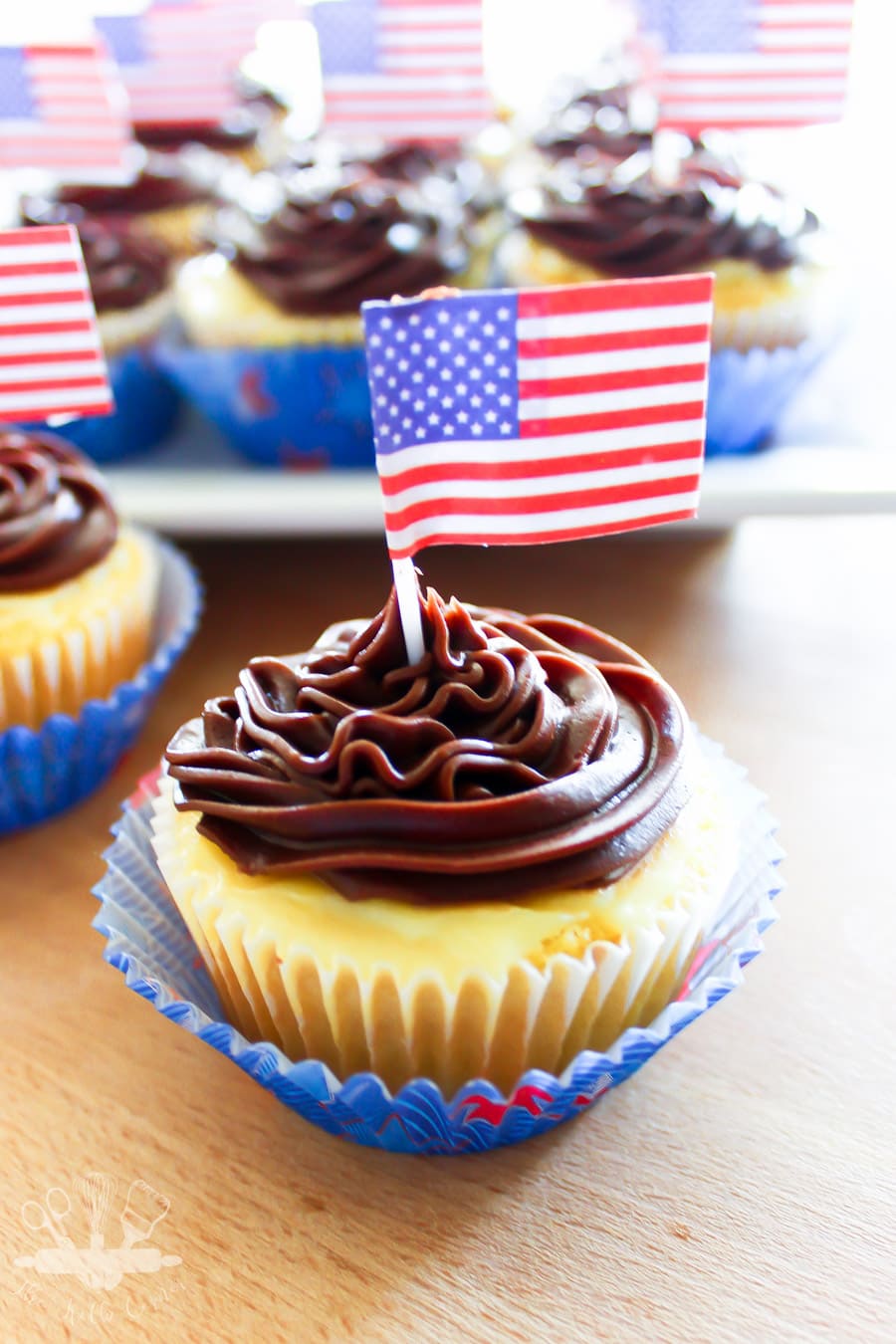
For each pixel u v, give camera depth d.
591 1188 0.21
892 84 0.43
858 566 0.33
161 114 0.42
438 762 0.20
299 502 0.31
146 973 0.21
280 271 0.32
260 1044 0.20
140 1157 0.21
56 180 0.38
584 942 0.20
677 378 0.20
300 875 0.20
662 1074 0.22
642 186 0.33
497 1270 0.20
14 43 0.34
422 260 0.32
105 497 0.27
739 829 0.22
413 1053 0.20
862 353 0.37
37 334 0.24
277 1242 0.20
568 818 0.20
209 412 0.34
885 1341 0.19
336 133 0.38
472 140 0.45
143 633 0.28
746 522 0.35
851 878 0.25
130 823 0.23
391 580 0.33
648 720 0.21
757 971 0.23
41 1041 0.23
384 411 0.20
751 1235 0.20
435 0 0.36
